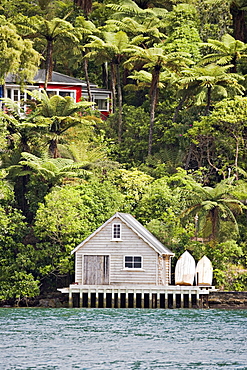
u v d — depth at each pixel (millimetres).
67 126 192375
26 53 198625
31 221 179375
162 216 171875
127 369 91688
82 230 163250
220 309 152250
